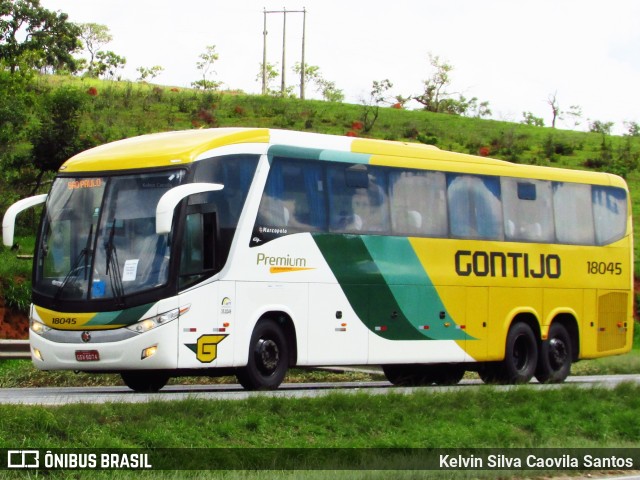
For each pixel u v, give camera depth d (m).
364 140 19.08
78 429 11.13
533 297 21.64
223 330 16.30
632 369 28.42
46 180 36.09
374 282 18.66
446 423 13.94
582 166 55.78
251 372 16.78
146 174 16.23
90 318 15.98
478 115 80.00
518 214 21.58
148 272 15.83
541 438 13.98
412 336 19.30
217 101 59.72
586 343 22.75
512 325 21.33
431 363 19.75
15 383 21.00
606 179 23.61
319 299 17.78
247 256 16.67
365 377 24.11
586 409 15.67
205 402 12.75
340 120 59.50
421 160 19.88
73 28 67.25
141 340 15.69
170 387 19.94
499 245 21.05
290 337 17.48
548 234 22.11
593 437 14.59
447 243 20.05
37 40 63.38
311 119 57.81
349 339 18.23
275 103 62.72
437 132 60.03
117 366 15.83
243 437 12.08
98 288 16.03
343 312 18.16
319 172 18.02
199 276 16.05
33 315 16.58
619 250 23.61
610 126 79.06
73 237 16.47
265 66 85.00
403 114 65.75
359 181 18.66
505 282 21.08
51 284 16.42
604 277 23.20
